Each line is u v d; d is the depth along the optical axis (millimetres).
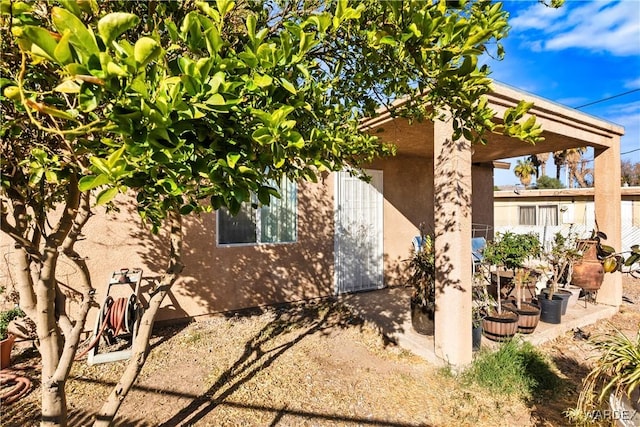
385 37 1209
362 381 3488
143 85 714
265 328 4918
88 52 686
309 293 6301
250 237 5695
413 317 4645
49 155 1485
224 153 988
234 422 2822
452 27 1143
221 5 1093
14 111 1281
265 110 1088
